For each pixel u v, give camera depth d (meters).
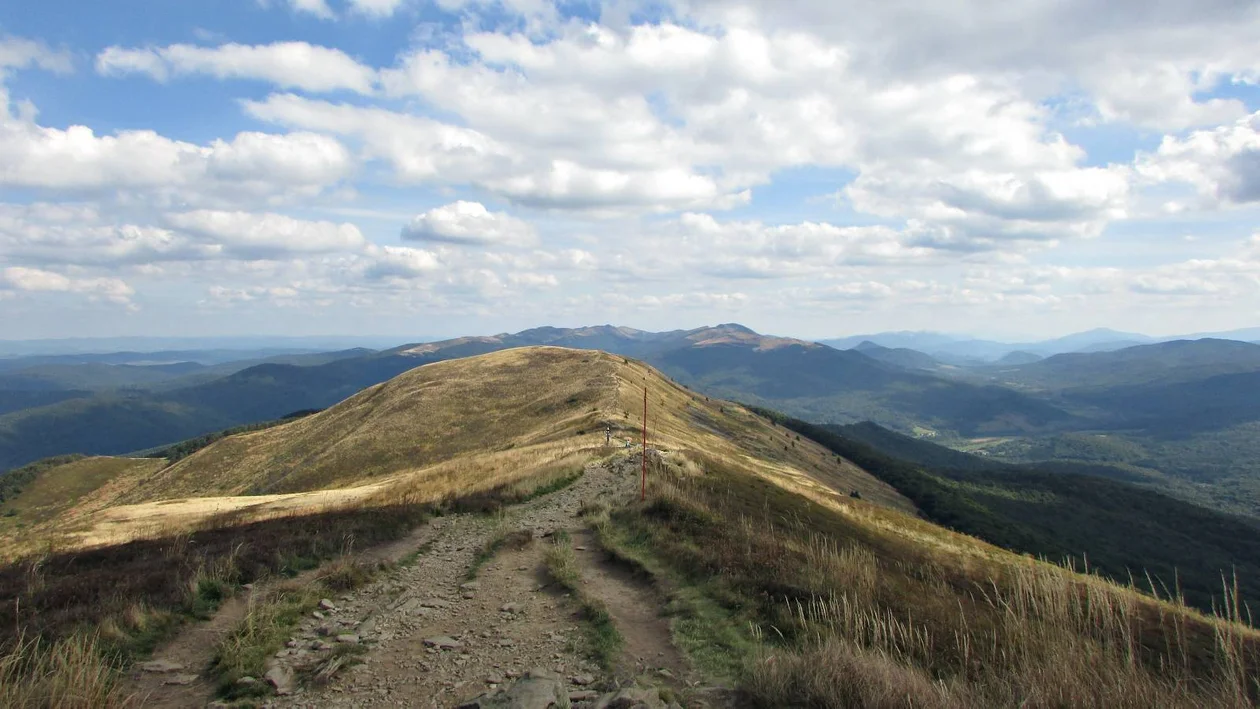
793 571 11.45
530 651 8.77
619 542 14.80
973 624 10.12
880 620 9.08
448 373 99.00
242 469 83.94
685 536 14.41
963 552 30.48
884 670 7.01
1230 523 113.25
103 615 9.20
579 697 7.04
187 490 81.88
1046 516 113.38
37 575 12.07
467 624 9.98
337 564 12.84
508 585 12.17
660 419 65.06
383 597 11.41
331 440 82.00
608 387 73.38
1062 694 7.02
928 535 36.25
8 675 7.03
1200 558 93.31
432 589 12.02
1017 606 9.45
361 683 7.81
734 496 24.97
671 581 11.62
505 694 6.77
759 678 7.07
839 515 31.27
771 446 97.19
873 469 130.25
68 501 107.44
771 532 16.58
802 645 8.24
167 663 8.26
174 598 10.16
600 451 34.00
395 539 16.45
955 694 6.88
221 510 35.59
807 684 6.84
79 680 6.99
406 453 66.94
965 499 108.06
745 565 11.75
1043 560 10.24
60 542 28.27
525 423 68.50
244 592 11.11
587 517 17.89
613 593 11.38
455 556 14.73
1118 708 6.76
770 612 9.67
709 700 6.95
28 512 103.12
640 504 17.95
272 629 9.30
